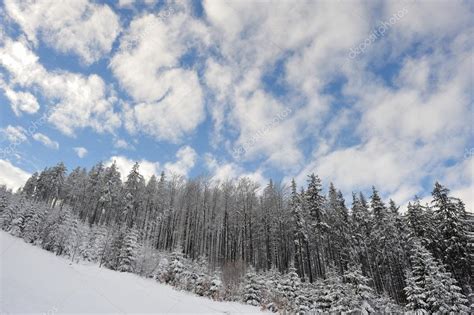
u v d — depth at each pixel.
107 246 33.69
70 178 79.69
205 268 29.42
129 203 56.91
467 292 30.95
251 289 24.62
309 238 44.62
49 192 69.81
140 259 29.89
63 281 14.36
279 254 51.72
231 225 58.84
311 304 24.52
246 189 60.00
